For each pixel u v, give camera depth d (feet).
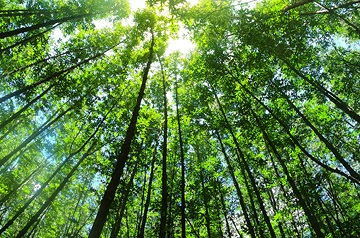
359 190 64.95
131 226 63.98
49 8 44.80
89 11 45.06
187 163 59.21
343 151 57.67
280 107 46.24
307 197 41.78
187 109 51.08
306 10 39.27
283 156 54.90
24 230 36.24
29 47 44.24
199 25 35.06
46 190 69.21
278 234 65.72
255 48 33.60
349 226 41.55
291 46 32.73
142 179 57.72
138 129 48.73
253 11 31.45
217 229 60.85
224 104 48.11
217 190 56.75
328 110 49.75
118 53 50.85
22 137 69.10
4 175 65.36
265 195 64.18
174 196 50.90
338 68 50.16
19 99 45.96
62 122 59.36
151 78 58.54
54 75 36.58
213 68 37.81
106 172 46.03
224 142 56.95
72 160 62.95
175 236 51.57
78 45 48.47
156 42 44.45
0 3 41.09
